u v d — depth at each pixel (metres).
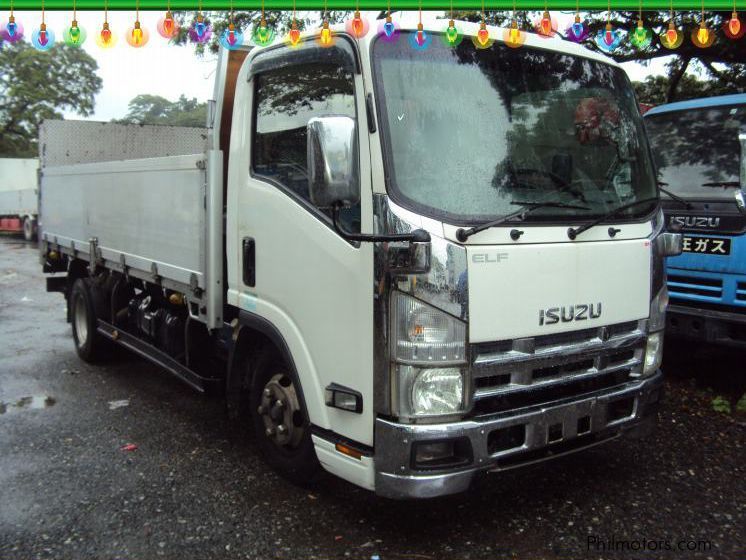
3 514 3.78
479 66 3.46
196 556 3.35
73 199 6.91
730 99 6.06
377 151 3.08
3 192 25.95
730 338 5.50
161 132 7.82
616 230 3.65
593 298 3.51
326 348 3.42
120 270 5.94
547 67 3.70
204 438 4.95
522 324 3.21
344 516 3.75
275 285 3.80
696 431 5.04
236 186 4.18
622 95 4.04
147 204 5.28
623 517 3.74
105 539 3.51
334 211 2.96
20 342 8.20
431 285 2.98
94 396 6.00
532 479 4.21
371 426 3.17
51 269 7.73
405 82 3.22
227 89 4.43
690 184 6.00
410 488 3.03
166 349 5.50
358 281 3.18
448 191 3.14
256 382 4.26
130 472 4.34
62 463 4.49
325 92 3.47
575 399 3.45
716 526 3.65
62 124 7.69
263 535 3.55
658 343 3.96
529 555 3.35
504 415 3.18
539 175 3.45
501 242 3.16
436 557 3.34
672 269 5.89
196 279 4.54
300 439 3.93
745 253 5.38
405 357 3.02
